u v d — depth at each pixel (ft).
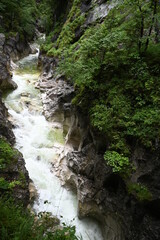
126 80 23.70
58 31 67.97
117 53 24.68
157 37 24.48
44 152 35.81
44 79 55.26
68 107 37.52
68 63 28.27
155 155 18.07
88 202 25.72
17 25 79.25
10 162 25.27
